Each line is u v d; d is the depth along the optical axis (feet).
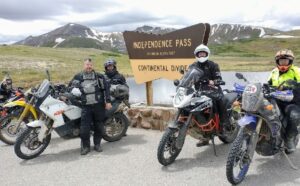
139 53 34.53
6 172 22.29
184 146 25.76
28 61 277.85
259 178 19.19
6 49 385.91
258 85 18.15
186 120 21.56
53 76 213.87
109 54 481.87
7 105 28.27
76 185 19.62
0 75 197.06
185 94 21.01
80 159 24.22
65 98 25.70
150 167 21.80
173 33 31.48
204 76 23.73
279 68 20.84
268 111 18.29
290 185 18.15
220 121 23.25
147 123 31.91
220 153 23.90
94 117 25.64
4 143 29.53
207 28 29.40
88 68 25.14
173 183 19.17
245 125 17.88
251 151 18.42
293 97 20.02
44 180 20.65
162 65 32.89
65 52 445.37
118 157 24.17
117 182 19.72
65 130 25.66
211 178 19.60
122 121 28.78
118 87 28.19
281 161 21.59
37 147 25.04
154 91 84.12
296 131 19.77
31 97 27.76
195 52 23.63
